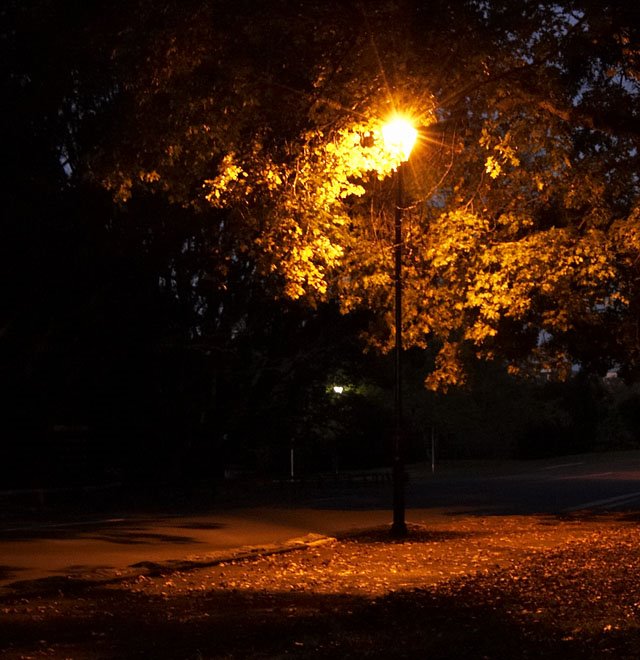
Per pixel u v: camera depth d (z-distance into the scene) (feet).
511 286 66.23
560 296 66.95
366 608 38.81
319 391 150.10
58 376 109.81
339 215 60.85
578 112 54.03
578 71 53.52
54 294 102.63
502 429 237.86
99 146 57.52
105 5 52.54
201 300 122.62
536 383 246.06
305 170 53.78
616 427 269.44
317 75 51.67
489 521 86.33
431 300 69.67
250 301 123.44
